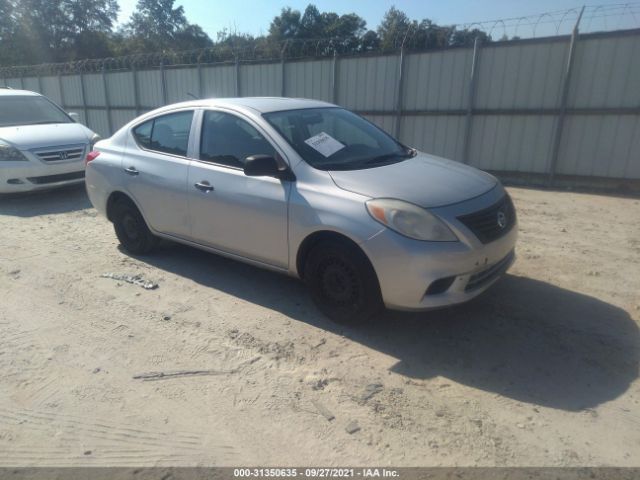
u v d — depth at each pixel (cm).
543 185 954
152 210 503
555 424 275
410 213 334
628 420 278
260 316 409
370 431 272
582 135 900
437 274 329
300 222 376
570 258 530
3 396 311
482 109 982
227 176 428
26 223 718
